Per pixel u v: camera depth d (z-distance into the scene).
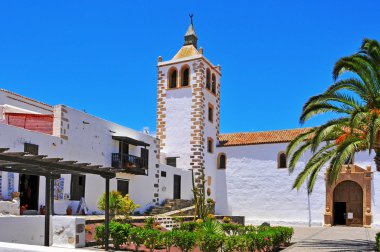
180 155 40.94
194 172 40.03
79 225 16.55
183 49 43.62
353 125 16.67
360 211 37.09
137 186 32.47
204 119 41.50
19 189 22.02
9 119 24.56
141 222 25.25
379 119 16.14
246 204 41.19
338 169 18.30
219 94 45.78
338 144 19.66
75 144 26.06
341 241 23.98
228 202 42.00
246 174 41.69
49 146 23.72
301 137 22.09
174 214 31.64
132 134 32.72
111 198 23.53
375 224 35.50
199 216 29.22
